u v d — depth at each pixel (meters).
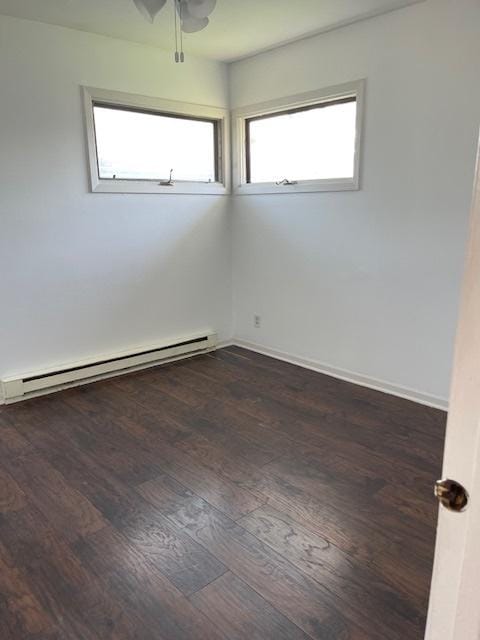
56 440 2.73
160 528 2.00
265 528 1.99
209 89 3.93
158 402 3.24
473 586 0.52
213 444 2.68
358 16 3.00
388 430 2.83
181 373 3.79
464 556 0.53
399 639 1.48
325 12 2.93
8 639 1.50
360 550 1.86
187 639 1.49
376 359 3.42
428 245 3.00
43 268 3.28
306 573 1.75
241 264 4.33
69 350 3.50
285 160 3.86
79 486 2.30
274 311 4.11
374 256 3.30
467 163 2.75
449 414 0.55
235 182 4.20
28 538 1.94
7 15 2.88
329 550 1.86
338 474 2.38
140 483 2.32
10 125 3.00
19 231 3.14
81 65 3.21
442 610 0.59
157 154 3.80
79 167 3.33
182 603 1.62
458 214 2.83
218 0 2.74
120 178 3.62
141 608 1.60
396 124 3.02
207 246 4.19
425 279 3.06
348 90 3.23
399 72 2.95
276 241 3.96
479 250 0.49
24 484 2.31
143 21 3.01
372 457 2.53
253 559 1.82
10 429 2.86
